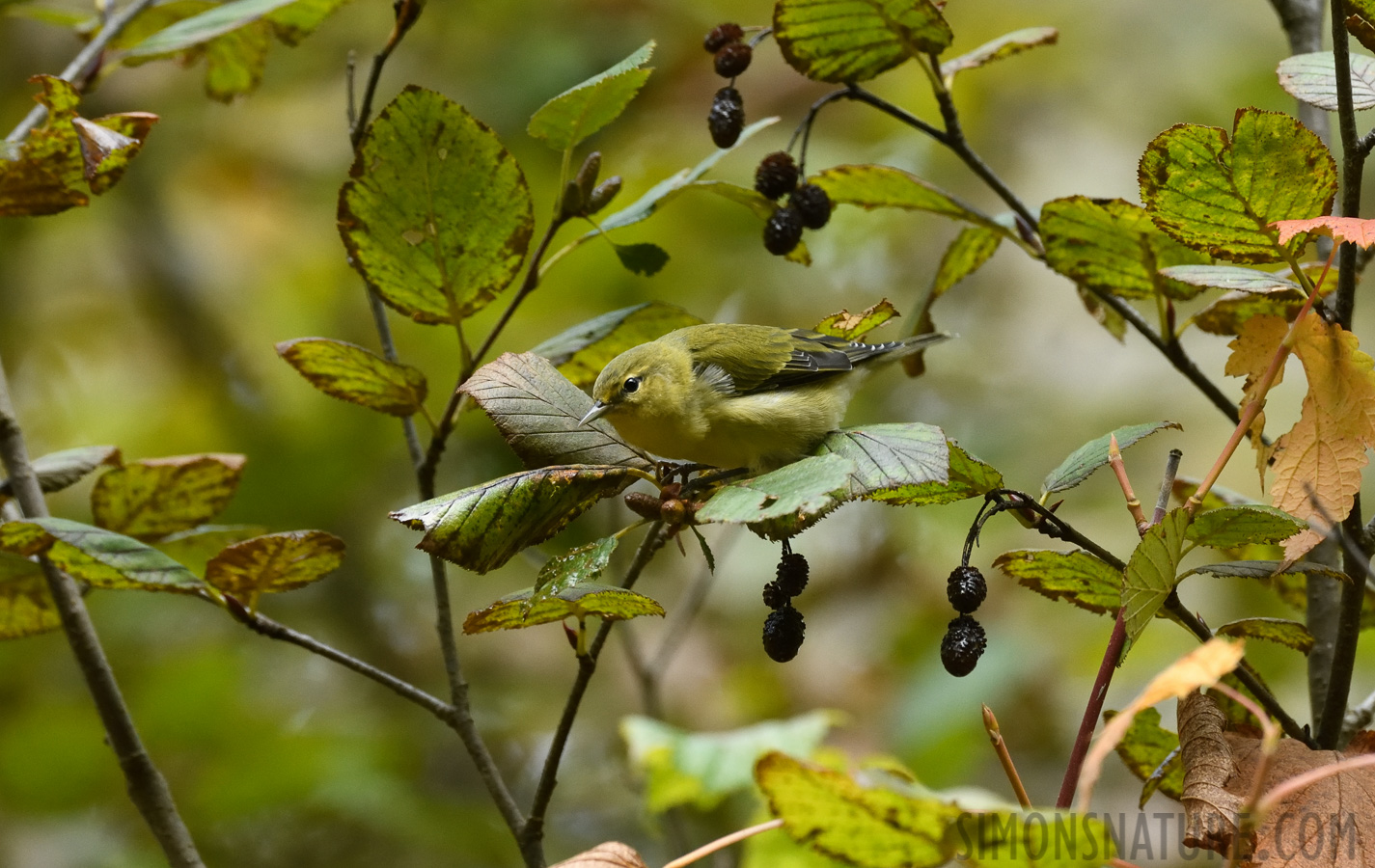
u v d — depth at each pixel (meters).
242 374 15.15
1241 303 6.07
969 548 4.78
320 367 6.00
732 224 15.18
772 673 13.64
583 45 15.14
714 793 7.57
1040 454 14.70
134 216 15.33
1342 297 4.78
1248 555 6.45
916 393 15.83
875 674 13.56
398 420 13.95
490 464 13.48
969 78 15.79
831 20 5.94
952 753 11.98
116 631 14.12
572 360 7.03
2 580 6.26
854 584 14.45
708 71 15.20
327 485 14.04
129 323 15.48
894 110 6.33
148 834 11.94
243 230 15.56
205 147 15.95
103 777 11.55
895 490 5.00
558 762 5.59
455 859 12.38
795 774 3.43
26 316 15.52
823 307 15.75
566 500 4.76
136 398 15.25
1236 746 4.61
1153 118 16.03
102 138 5.27
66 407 15.31
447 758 13.46
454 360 14.04
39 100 5.43
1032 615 13.73
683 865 3.97
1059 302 15.77
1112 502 13.91
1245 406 4.91
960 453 4.80
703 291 15.23
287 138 16.09
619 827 12.77
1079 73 16.14
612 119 5.80
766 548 14.74
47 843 11.84
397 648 14.17
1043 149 15.84
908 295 16.09
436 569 6.06
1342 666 4.85
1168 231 5.00
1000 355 15.75
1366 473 13.09
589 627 14.00
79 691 13.52
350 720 13.06
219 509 6.96
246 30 8.49
